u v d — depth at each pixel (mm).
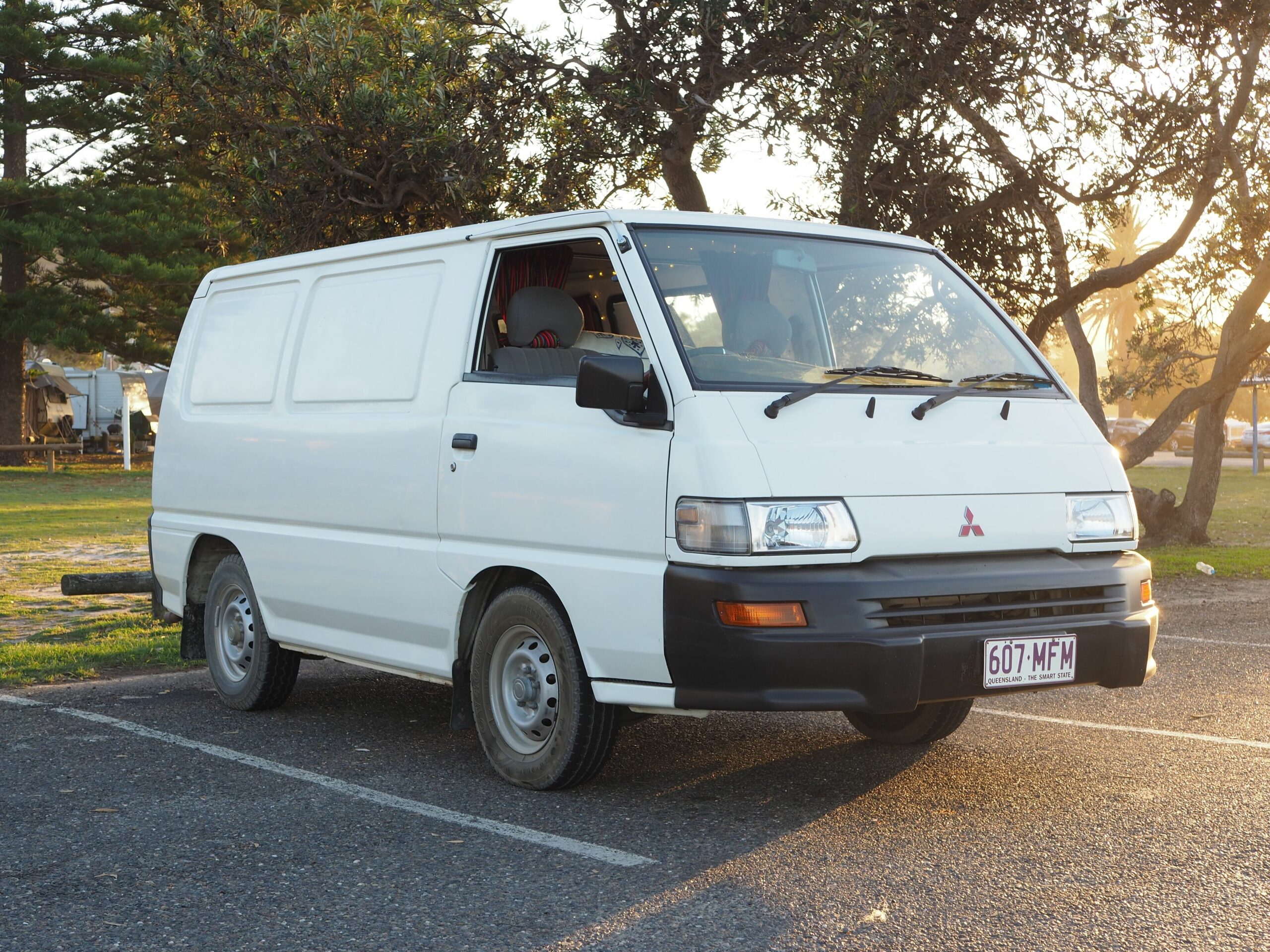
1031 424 5199
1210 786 5121
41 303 32500
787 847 4395
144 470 35094
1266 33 10961
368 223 10625
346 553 5961
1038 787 5141
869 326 5418
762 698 4371
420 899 3914
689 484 4516
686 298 4977
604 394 4605
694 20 9516
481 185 10148
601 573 4766
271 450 6449
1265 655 8391
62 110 32125
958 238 10859
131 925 3725
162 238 32156
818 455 4605
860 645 4363
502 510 5168
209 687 7590
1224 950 3457
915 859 4242
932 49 9836
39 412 43969
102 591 9156
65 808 4957
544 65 9953
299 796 5121
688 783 5277
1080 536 5047
